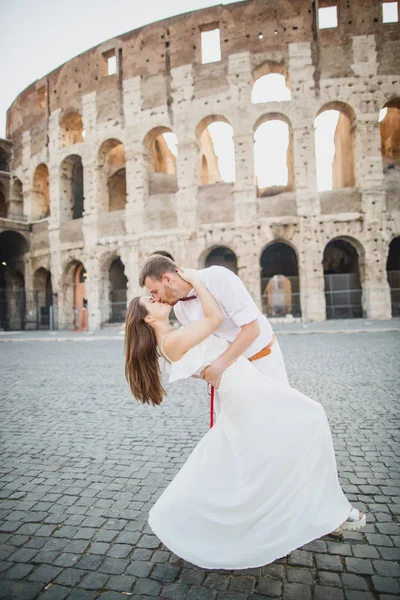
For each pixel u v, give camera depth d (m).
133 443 5.46
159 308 2.97
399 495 3.82
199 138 29.31
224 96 27.91
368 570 2.75
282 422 2.68
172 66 29.23
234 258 34.84
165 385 9.11
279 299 44.56
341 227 26.27
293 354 13.07
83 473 4.56
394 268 32.97
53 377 10.72
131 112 30.33
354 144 27.19
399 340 15.33
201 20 28.64
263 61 27.48
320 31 26.80
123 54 30.80
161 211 29.16
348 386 8.16
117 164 36.62
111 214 30.94
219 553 2.58
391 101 26.81
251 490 2.61
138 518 3.54
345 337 17.62
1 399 8.32
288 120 27.59
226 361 2.75
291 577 2.70
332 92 26.72
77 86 32.97
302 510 2.58
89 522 3.50
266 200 27.20
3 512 3.71
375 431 5.57
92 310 31.17
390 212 26.02
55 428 6.25
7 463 4.91
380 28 26.47
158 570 2.82
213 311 2.77
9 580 2.73
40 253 35.22
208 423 6.19
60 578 2.74
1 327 38.19
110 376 10.54
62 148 33.81
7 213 39.66
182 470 2.88
